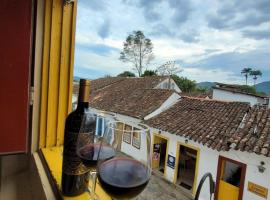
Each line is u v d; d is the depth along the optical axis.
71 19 1.28
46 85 1.23
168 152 7.27
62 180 0.78
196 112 7.88
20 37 1.12
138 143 0.66
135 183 0.58
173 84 15.20
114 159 0.66
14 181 1.25
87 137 0.75
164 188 6.68
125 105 10.27
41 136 1.24
